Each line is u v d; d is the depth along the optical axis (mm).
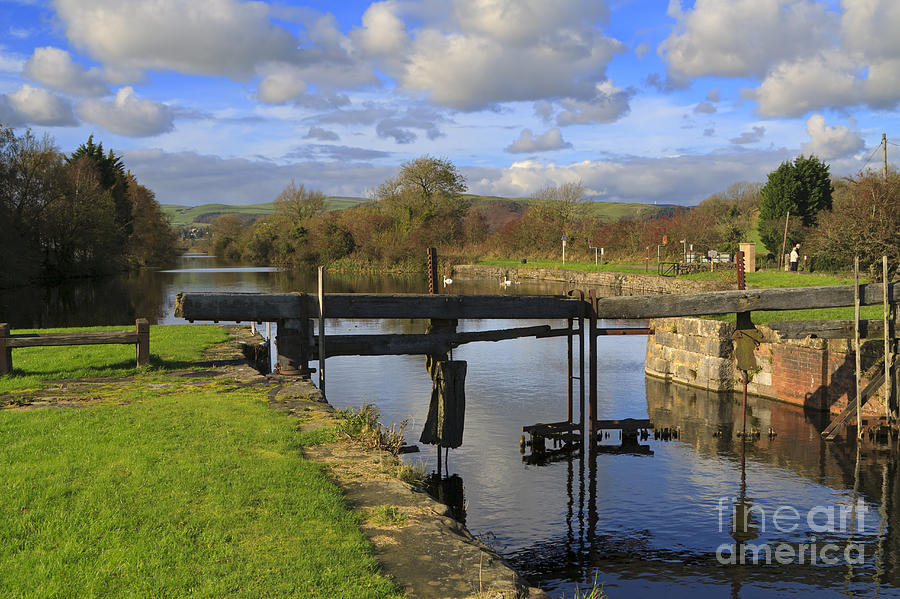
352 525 5676
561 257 75250
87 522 5484
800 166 61844
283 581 4539
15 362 14125
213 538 5219
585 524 10617
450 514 6344
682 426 16578
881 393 15797
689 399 19453
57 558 4785
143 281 66562
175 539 5180
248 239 119625
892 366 15180
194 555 4895
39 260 63406
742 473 13133
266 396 11148
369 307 13188
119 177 95812
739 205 95125
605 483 12578
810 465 13539
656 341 23094
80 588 4379
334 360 25453
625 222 71000
